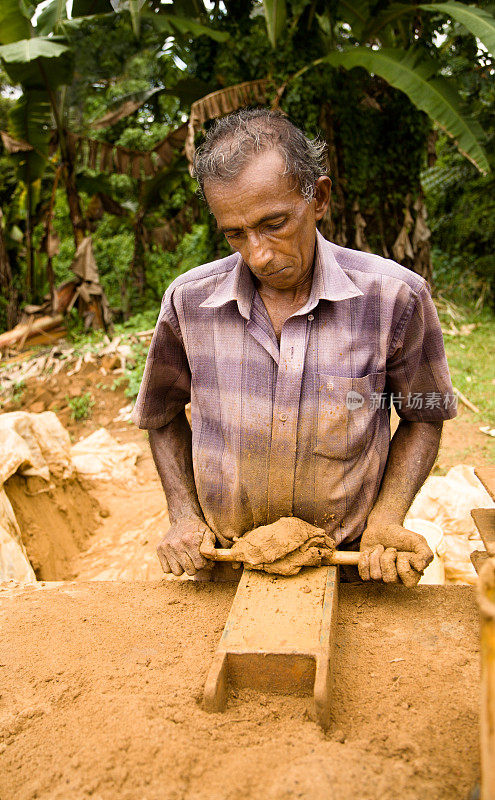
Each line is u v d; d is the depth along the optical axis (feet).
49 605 6.34
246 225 5.21
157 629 5.84
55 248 32.96
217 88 28.81
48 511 14.55
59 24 24.85
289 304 5.94
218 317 6.09
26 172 30.94
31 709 4.78
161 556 6.55
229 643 4.94
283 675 4.83
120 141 40.34
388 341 5.89
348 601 6.10
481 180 39.40
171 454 7.09
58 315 33.12
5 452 13.21
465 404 23.24
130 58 26.43
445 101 22.91
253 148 5.08
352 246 31.73
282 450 5.92
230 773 4.09
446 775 4.02
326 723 4.50
